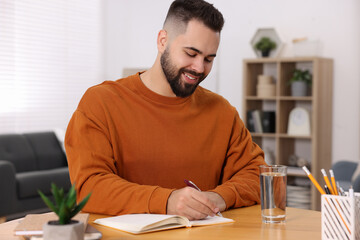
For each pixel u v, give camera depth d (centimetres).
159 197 137
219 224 133
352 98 482
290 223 134
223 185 157
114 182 145
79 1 613
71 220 107
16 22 554
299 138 502
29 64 565
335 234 114
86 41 623
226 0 545
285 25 512
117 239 116
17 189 446
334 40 489
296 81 477
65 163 549
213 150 175
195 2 152
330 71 484
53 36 587
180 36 152
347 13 483
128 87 170
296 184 485
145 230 122
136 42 614
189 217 133
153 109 167
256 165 174
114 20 630
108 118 161
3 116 543
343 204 113
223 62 550
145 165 164
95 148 155
